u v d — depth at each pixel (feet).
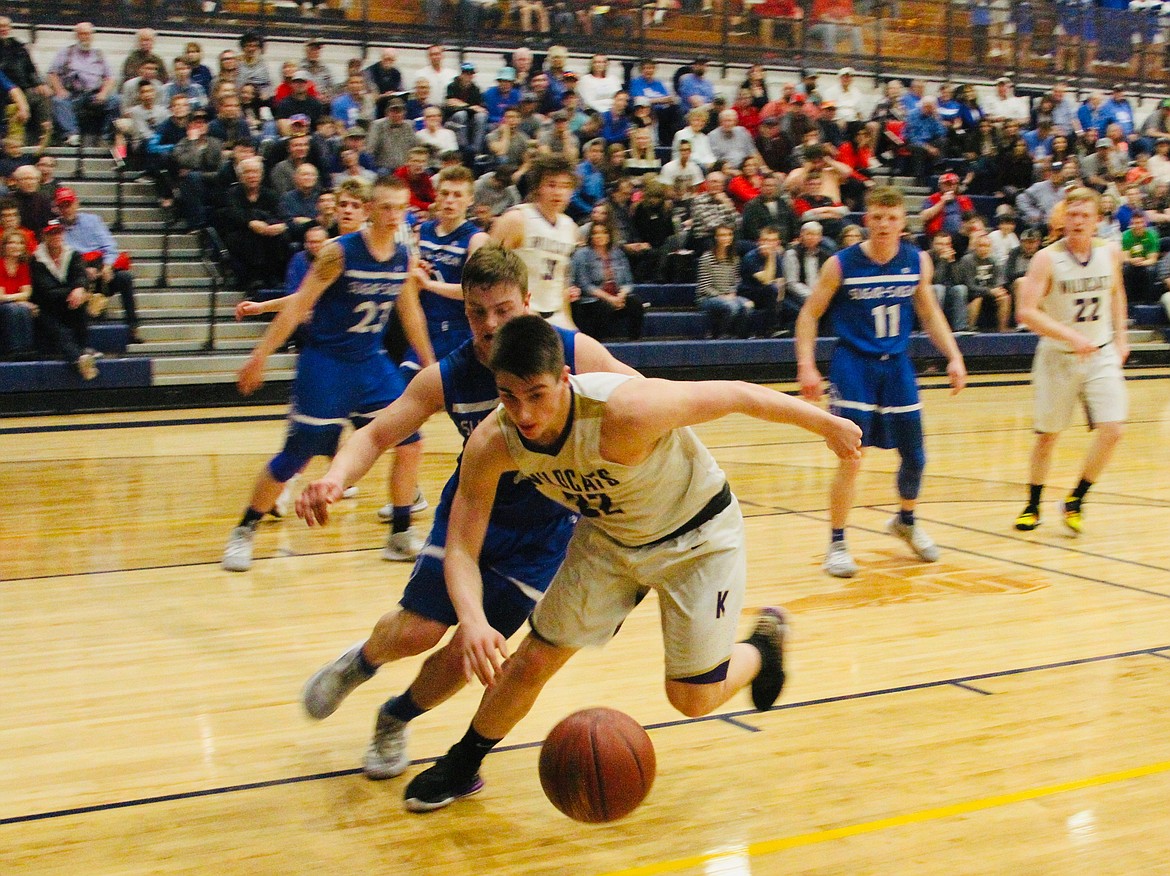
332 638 14.24
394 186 15.88
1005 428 31.73
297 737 11.23
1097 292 19.27
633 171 42.37
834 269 17.26
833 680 12.83
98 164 39.27
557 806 8.30
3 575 16.84
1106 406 19.66
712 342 37.14
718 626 9.07
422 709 10.13
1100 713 11.85
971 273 42.68
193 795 9.92
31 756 10.69
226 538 19.16
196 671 13.03
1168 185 50.62
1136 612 15.56
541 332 7.52
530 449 8.25
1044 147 52.19
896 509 22.17
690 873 8.62
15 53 37.45
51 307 30.66
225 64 39.68
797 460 26.94
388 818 9.53
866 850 8.96
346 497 22.61
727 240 37.99
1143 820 9.48
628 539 8.96
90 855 8.84
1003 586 16.80
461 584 8.54
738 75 53.01
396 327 26.89
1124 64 61.31
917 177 49.93
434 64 44.09
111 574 16.97
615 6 49.98
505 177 35.68
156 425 29.86
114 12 42.63
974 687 12.62
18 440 27.58
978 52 57.57
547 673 9.36
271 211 34.94
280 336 16.01
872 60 55.31
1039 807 9.70
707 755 10.75
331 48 45.75
